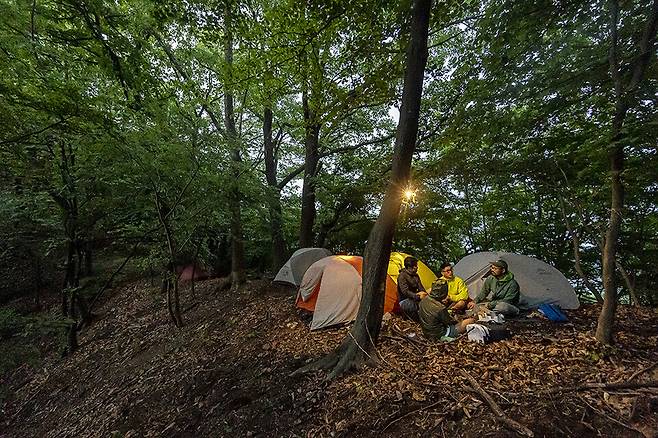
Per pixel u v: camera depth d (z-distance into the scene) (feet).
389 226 14.53
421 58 13.83
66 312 28.99
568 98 14.80
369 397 11.88
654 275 23.68
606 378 10.84
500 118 17.22
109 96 19.19
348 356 14.12
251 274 40.16
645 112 10.44
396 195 14.26
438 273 36.76
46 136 20.29
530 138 18.70
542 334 15.05
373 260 14.70
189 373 17.94
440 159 25.49
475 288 21.29
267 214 31.50
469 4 20.88
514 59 15.51
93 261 45.24
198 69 32.86
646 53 10.83
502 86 16.19
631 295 19.47
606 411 9.20
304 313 21.88
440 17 19.66
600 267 28.60
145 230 30.48
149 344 25.48
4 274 38.91
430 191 30.17
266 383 14.75
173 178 24.77
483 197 33.35
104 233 30.94
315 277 21.31
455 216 35.94
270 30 20.39
